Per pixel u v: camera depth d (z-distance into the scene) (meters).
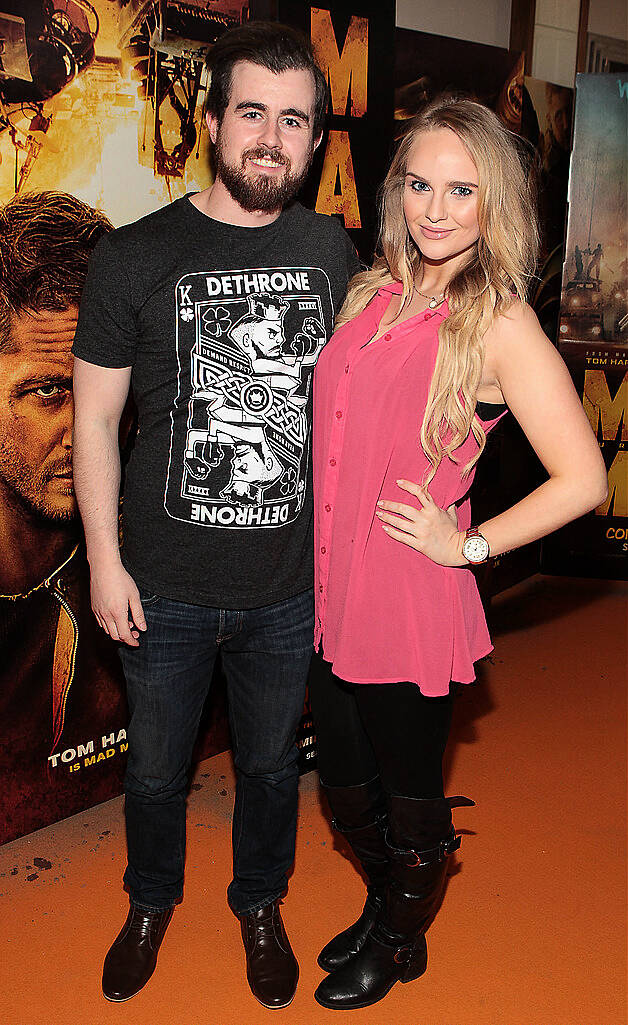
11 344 2.06
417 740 1.68
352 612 1.63
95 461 1.66
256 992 1.86
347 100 2.49
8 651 2.21
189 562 1.70
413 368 1.54
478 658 1.73
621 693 3.26
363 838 1.88
